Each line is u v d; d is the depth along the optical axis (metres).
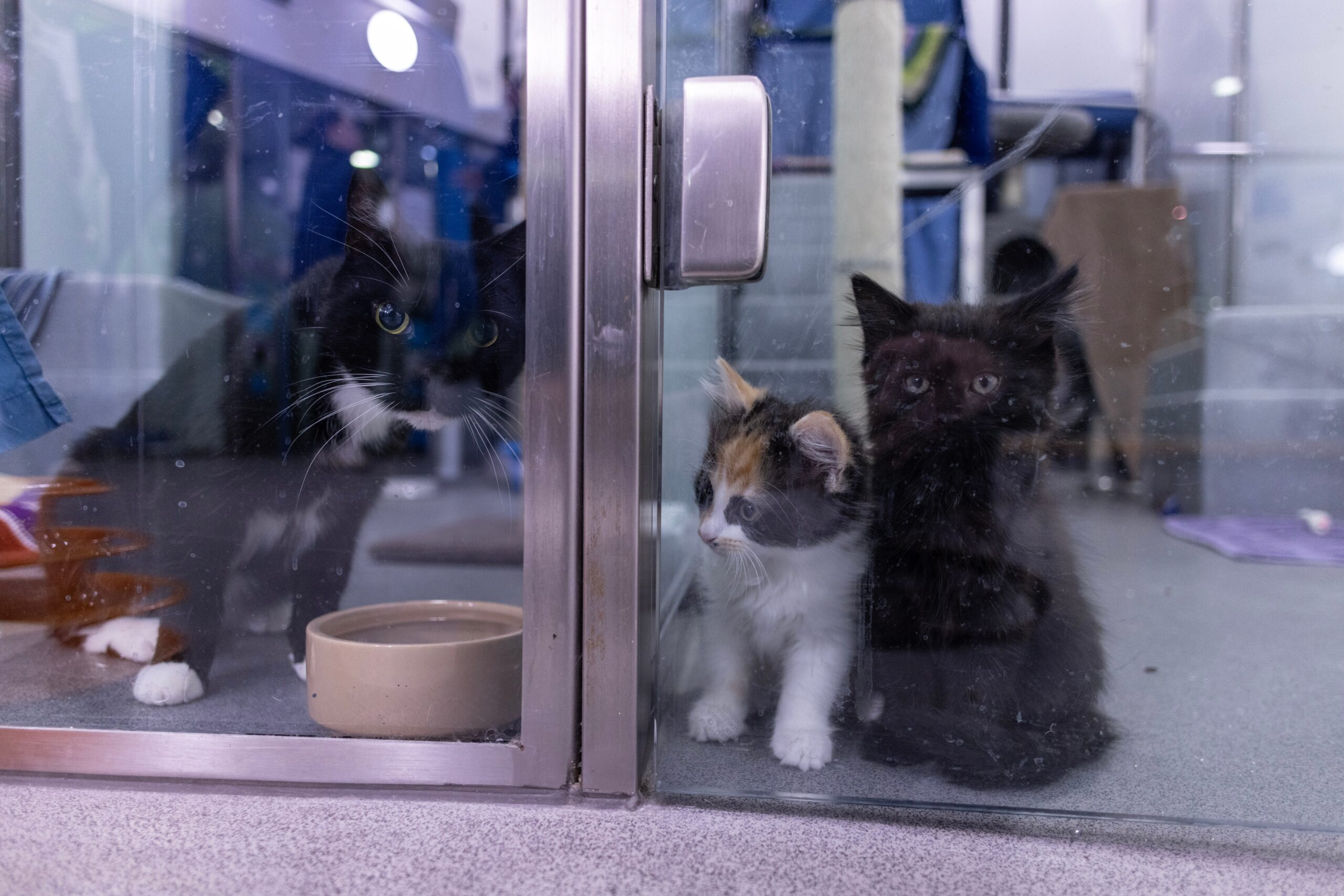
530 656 0.80
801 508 0.90
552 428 0.78
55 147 1.23
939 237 1.16
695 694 0.93
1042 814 0.79
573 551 0.79
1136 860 0.70
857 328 0.96
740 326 1.04
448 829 0.74
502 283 1.17
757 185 0.75
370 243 1.14
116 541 1.06
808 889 0.64
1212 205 1.28
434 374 1.15
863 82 1.11
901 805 0.81
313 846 0.70
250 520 1.09
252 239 1.24
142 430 1.07
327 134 1.24
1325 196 1.30
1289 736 0.95
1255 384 1.35
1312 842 0.74
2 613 1.04
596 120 0.76
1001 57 1.20
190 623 1.04
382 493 1.31
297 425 1.12
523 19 0.85
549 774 0.81
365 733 0.84
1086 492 0.99
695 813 0.78
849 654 0.88
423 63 1.20
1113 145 1.24
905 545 0.86
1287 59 1.25
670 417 0.95
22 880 0.64
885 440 0.89
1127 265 1.21
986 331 0.89
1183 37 1.24
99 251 1.24
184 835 0.72
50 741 0.85
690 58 0.89
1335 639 1.23
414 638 1.07
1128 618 1.12
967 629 0.84
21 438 1.00
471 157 1.22
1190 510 1.36
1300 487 1.39
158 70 1.25
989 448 0.86
